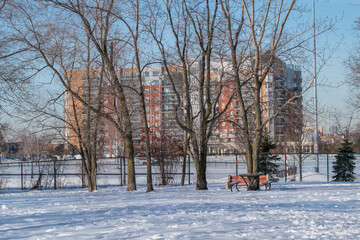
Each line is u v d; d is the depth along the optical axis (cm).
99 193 2259
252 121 3353
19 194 2488
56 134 2770
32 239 807
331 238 712
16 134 2903
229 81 2316
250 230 815
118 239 766
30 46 2180
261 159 3847
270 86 2473
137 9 2331
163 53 2386
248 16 2156
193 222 945
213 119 2433
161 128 3647
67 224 991
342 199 1445
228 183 2339
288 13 2100
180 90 2858
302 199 1473
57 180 3700
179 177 4031
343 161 3994
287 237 730
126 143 2542
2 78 2022
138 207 1330
